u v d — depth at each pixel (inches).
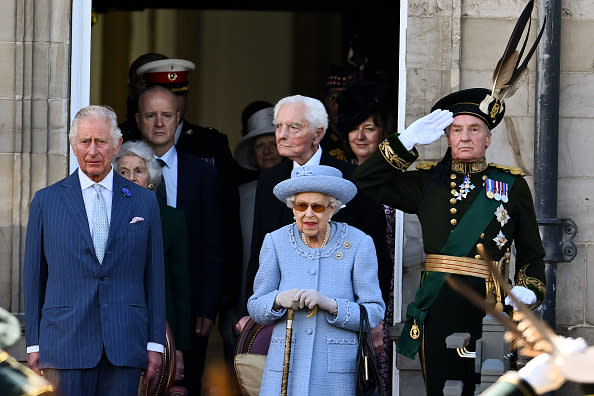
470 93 960.9
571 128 1123.9
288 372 893.8
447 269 937.5
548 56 1105.4
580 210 1120.2
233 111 1875.0
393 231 1133.1
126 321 936.9
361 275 916.6
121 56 1702.8
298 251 921.5
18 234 1104.8
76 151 952.3
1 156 1109.7
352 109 1208.8
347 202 965.2
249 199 1288.1
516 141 1118.4
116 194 960.3
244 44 1865.2
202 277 1160.8
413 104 1119.0
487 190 949.2
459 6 1117.1
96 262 937.5
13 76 1114.7
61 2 1120.2
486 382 788.0
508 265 956.6
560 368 491.2
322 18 1895.9
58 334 929.5
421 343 942.4
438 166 969.5
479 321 928.9
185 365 1151.6
